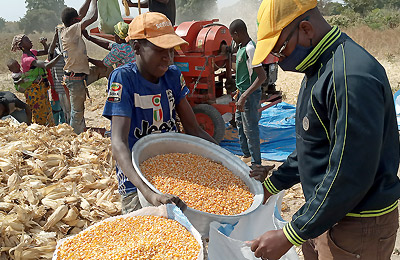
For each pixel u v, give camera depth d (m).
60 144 5.39
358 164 1.84
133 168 2.50
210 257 2.37
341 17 36.19
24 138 5.38
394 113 2.07
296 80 13.39
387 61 16.22
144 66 2.70
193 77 7.47
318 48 2.03
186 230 2.35
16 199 4.00
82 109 7.67
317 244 2.41
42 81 7.82
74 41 7.18
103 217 4.07
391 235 2.20
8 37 46.28
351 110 1.83
